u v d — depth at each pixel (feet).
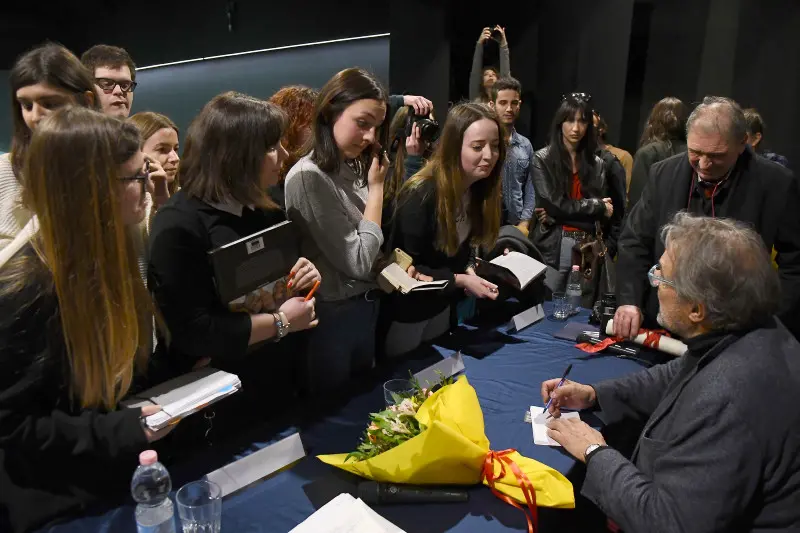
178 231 4.24
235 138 4.31
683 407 3.47
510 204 10.83
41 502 3.58
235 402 5.07
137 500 3.67
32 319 3.31
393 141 7.53
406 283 5.71
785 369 3.26
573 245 8.84
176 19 16.92
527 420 5.03
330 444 4.62
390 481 4.02
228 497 3.96
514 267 7.24
